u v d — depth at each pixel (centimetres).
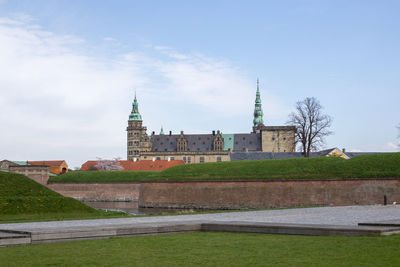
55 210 3838
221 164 7288
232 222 2067
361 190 5547
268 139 17100
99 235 1758
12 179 4306
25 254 1402
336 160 6316
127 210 6506
